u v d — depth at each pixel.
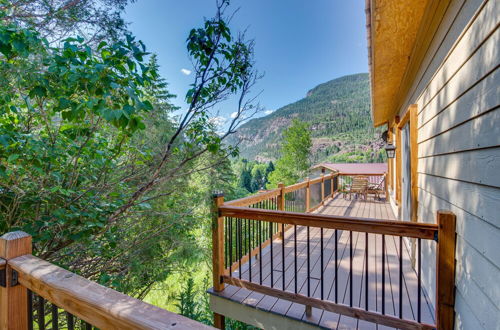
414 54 3.18
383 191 10.09
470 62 1.56
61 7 2.19
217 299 2.64
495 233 1.24
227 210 2.67
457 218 1.73
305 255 3.73
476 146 1.45
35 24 2.02
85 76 1.56
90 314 0.82
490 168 1.29
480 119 1.41
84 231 2.31
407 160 4.09
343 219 2.03
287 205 5.28
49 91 1.70
